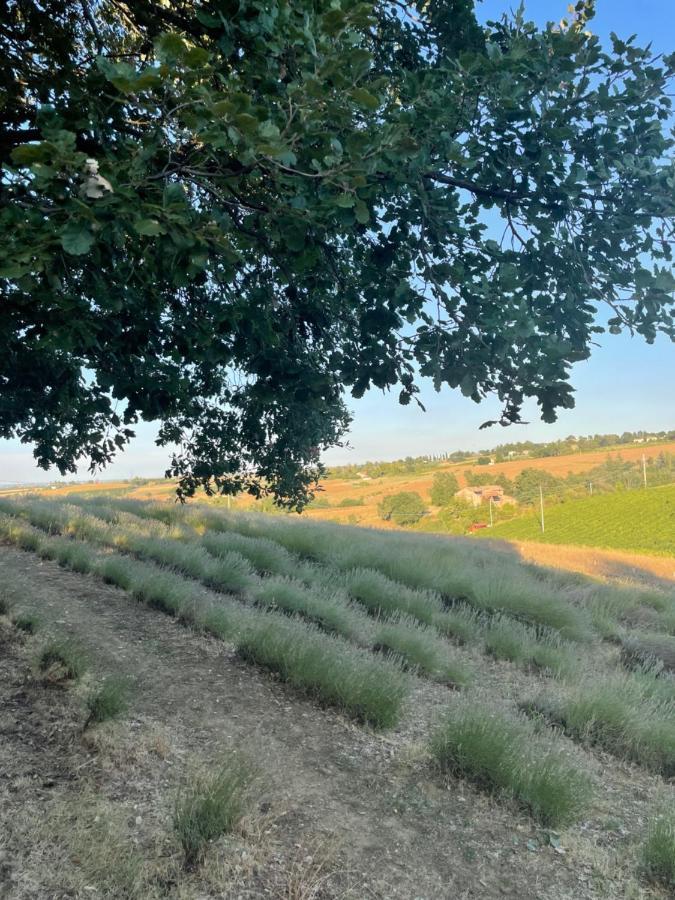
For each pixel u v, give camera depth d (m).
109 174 2.32
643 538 77.69
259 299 4.42
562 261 3.65
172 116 2.56
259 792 3.20
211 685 4.80
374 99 2.50
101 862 2.42
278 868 2.67
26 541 9.92
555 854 3.22
